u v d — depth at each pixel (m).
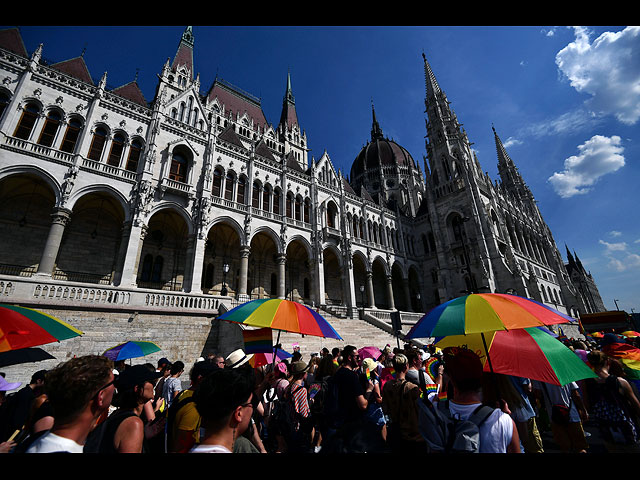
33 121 21.61
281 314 6.65
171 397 6.95
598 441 8.49
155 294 20.11
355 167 78.75
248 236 29.61
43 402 4.80
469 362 3.58
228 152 31.69
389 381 5.71
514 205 56.09
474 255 41.88
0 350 4.35
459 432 3.13
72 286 17.55
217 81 57.62
